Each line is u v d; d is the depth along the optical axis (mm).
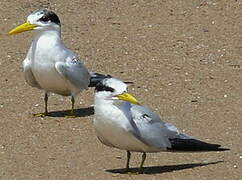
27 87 17344
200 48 19797
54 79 15328
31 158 13336
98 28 21109
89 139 14312
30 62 15406
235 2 22766
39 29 15156
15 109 16000
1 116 15555
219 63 18844
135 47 19859
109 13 22141
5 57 19078
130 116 12102
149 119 12266
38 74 15328
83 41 20250
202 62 18906
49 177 12469
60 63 15219
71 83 15477
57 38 15305
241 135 14516
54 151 13680
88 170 12781
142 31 20922
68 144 14039
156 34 20703
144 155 12562
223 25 21344
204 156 13469
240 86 17359
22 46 19844
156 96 16766
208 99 16578
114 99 12023
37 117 15555
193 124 15117
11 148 13812
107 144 12539
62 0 22906
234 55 19344
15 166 12969
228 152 13625
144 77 17953
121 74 18172
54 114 15797
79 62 15617
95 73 16375
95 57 19234
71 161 13195
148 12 22219
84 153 13602
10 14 21766
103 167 12930
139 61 18969
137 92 17000
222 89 17172
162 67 18578
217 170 12742
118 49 19734
